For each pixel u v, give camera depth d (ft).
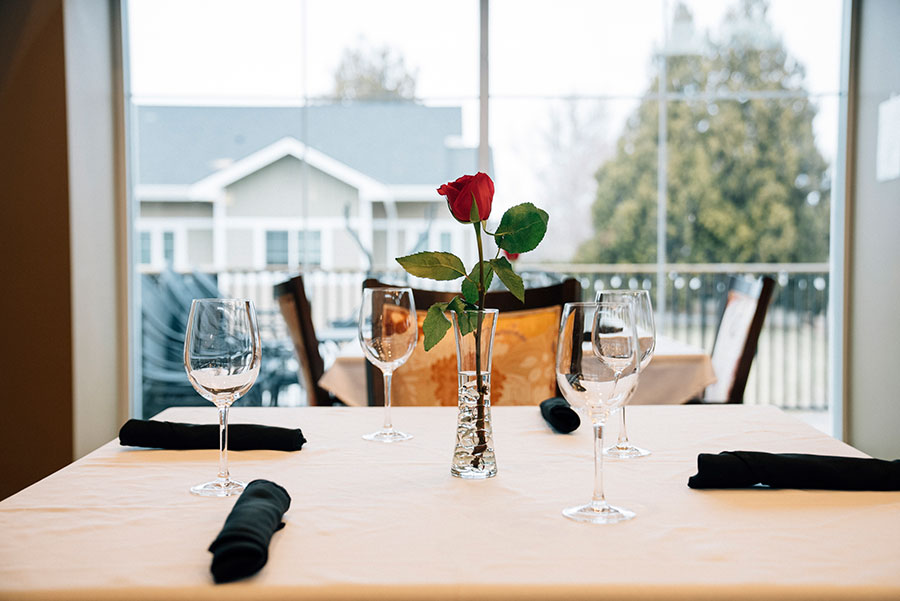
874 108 13.26
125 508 3.40
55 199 11.71
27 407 11.79
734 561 2.76
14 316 11.74
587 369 3.09
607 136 15.31
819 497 3.51
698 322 16.14
